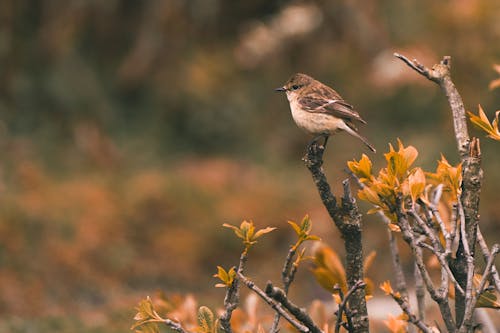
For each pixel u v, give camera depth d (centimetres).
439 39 1703
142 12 1820
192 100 1778
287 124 1764
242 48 1806
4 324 970
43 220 1320
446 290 369
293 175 1633
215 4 1833
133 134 1744
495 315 745
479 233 400
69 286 1204
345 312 387
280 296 359
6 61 1716
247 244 382
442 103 1670
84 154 1658
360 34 1783
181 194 1485
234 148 1753
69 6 1784
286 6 1870
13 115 1683
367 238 1377
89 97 1741
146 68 1797
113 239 1346
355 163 386
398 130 1670
